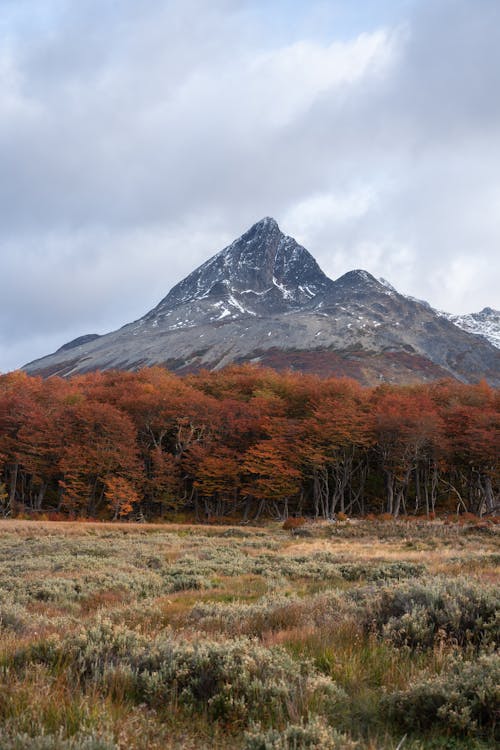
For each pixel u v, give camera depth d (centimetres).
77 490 6319
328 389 7838
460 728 442
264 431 6888
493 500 6525
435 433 6034
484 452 5884
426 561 1925
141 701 501
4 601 1140
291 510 7106
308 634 711
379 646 660
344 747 391
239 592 1384
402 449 6419
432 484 7162
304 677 538
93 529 4319
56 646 598
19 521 4806
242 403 7525
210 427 7069
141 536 3897
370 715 483
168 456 6744
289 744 394
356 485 7588
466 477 7094
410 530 3819
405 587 817
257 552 2636
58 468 6319
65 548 2655
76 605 1188
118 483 6116
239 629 793
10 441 6397
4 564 1994
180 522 6341
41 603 1176
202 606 972
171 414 7062
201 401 7156
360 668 593
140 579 1595
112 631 655
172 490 6756
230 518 6431
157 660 574
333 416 6462
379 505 7188
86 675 538
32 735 391
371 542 3366
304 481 7281
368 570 1681
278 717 453
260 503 6812
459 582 831
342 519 5156
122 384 8619
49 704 438
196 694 519
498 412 6781
